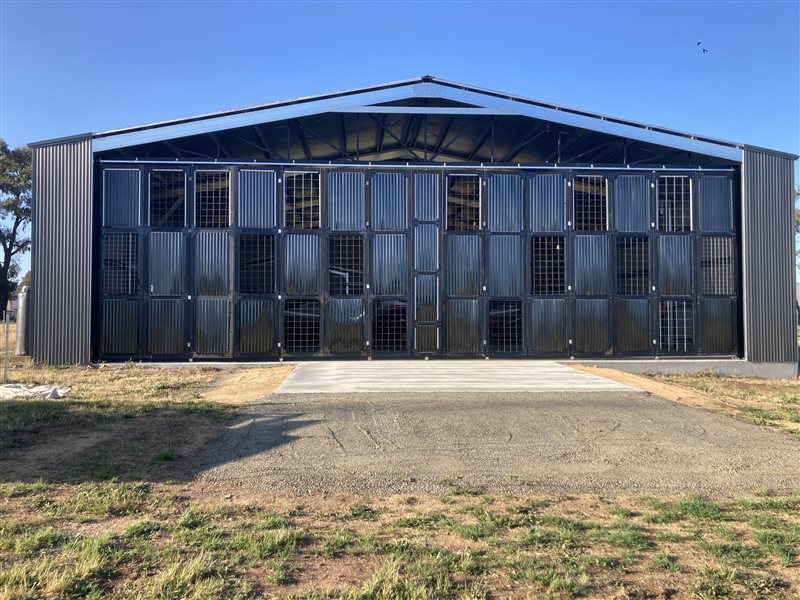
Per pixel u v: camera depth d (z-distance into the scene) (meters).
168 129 16.14
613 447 7.83
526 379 13.24
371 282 16.84
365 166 16.92
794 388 14.85
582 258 17.22
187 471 6.57
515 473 6.73
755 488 6.30
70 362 15.70
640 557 4.44
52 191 15.78
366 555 4.41
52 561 4.10
